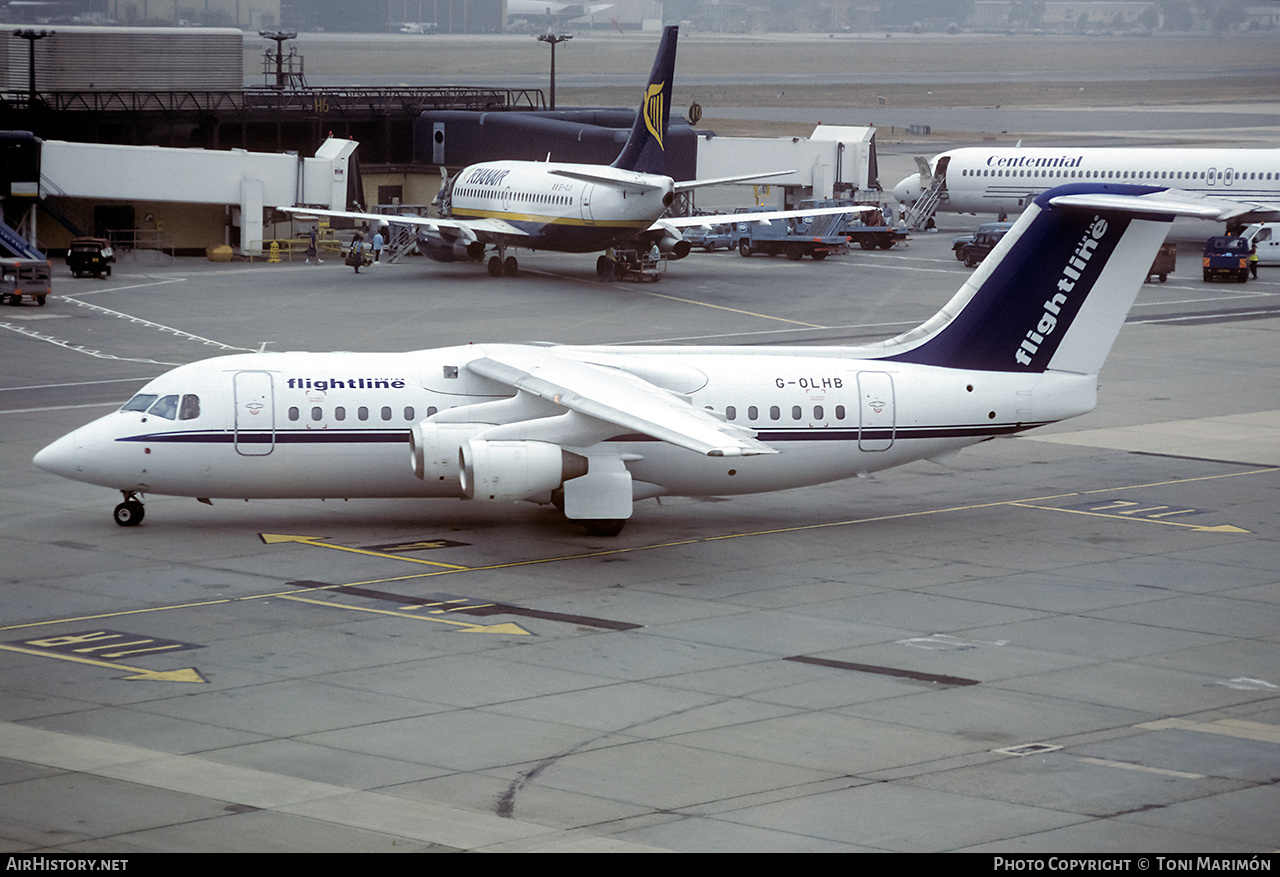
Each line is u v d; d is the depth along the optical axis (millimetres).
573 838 64250
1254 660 93375
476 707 82625
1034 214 126438
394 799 68938
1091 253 127688
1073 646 95875
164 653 91875
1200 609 104812
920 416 127688
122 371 198000
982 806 68688
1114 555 120062
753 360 128000
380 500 137750
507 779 71750
